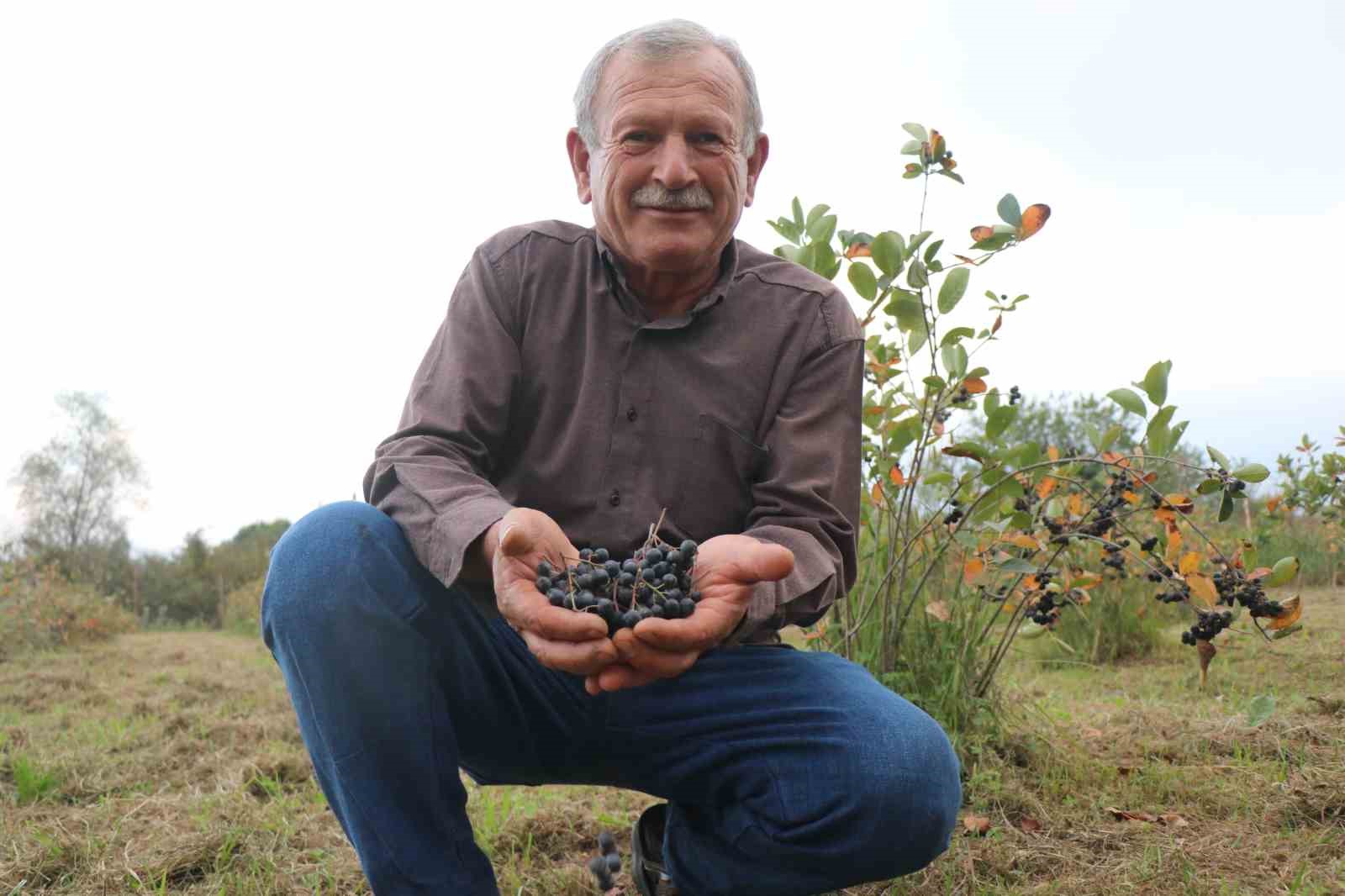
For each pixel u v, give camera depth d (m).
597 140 1.91
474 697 1.87
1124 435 3.63
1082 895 2.22
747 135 1.95
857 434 2.05
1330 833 2.44
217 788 3.44
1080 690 4.43
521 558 1.62
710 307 2.00
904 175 2.66
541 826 2.81
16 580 10.38
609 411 1.97
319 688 1.71
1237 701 3.86
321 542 1.74
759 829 1.76
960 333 2.74
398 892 1.72
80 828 3.00
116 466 30.36
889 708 1.68
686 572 1.66
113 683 6.57
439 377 1.97
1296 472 6.44
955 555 3.42
